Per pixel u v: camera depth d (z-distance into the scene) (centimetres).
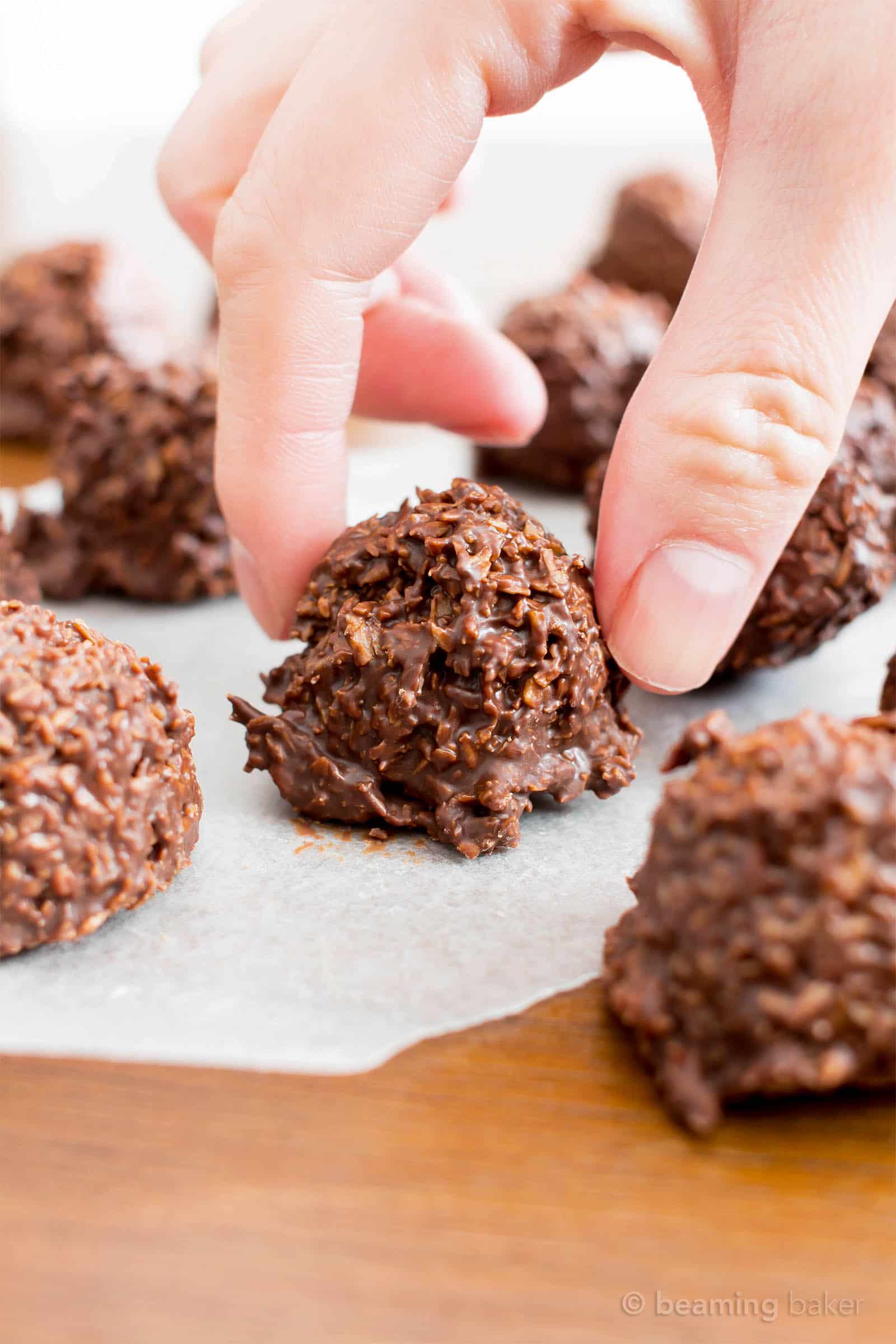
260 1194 15
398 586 19
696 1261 15
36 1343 14
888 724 16
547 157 51
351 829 20
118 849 17
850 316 18
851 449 24
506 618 19
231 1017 16
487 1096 16
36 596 24
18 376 36
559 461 31
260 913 18
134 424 25
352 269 20
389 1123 16
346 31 19
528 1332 14
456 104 19
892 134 17
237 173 22
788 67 17
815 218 17
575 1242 15
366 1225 15
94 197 54
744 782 16
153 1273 14
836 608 22
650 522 19
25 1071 16
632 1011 16
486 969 17
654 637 19
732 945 15
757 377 18
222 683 23
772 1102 16
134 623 25
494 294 49
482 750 19
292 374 20
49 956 17
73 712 17
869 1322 14
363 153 19
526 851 19
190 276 52
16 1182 15
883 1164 15
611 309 31
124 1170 15
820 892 15
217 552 26
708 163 50
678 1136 16
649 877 16
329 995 17
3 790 17
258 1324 14
